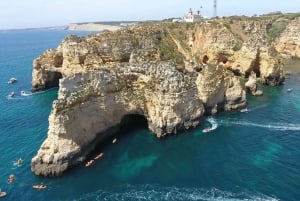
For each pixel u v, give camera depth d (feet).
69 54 306.55
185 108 209.87
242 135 206.59
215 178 158.40
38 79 334.24
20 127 231.30
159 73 206.08
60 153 164.96
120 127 218.79
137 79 212.64
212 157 179.42
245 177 158.30
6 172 167.53
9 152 190.39
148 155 183.42
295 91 311.88
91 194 147.84
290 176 157.58
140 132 214.07
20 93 327.67
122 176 162.40
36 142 202.90
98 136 197.06
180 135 207.82
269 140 199.00
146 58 283.18
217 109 244.01
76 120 176.96
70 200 143.54
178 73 211.82
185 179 158.51
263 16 612.29
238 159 176.24
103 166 172.04
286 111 251.60
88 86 190.70
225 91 248.32
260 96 294.46
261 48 333.83
